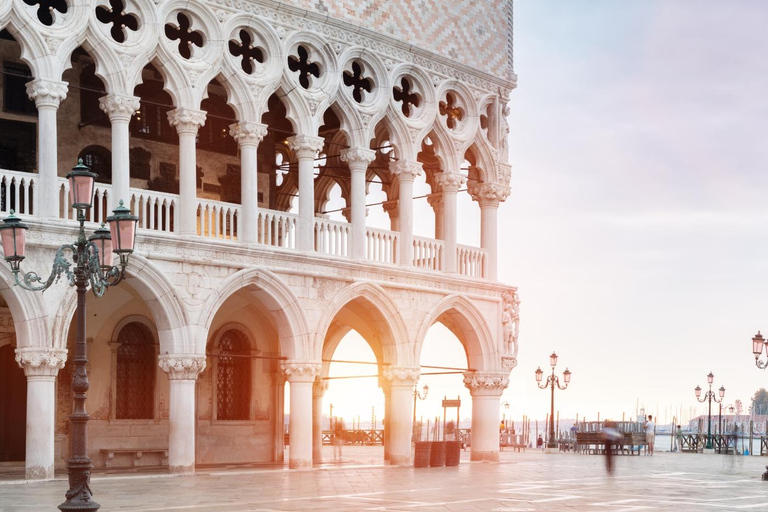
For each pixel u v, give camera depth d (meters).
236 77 37.66
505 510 25.16
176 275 35.59
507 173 47.75
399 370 42.44
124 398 41.69
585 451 62.28
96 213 35.72
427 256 44.88
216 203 37.25
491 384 46.34
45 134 32.88
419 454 41.66
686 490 31.98
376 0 42.38
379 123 48.28
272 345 46.59
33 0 37.62
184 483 32.53
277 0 38.75
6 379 39.75
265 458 46.19
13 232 22.56
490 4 47.56
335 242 40.84
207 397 44.41
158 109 42.88
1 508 24.12
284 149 52.62
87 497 20.55
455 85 45.53
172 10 36.41
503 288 47.22
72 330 40.19
